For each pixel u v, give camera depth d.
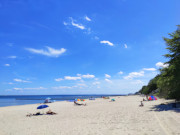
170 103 23.45
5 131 10.34
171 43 19.16
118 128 9.24
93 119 13.36
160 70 20.64
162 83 20.91
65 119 14.37
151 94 62.44
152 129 8.42
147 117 12.52
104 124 10.77
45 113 20.25
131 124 10.16
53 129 10.10
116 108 22.27
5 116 18.48
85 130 9.26
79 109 23.64
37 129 10.42
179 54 18.75
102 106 27.34
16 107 31.89
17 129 10.84
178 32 18.81
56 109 25.25
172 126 8.72
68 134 8.54
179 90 19.62
